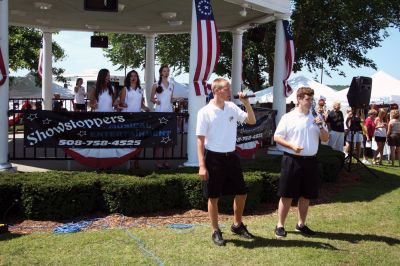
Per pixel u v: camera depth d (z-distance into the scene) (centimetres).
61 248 503
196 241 537
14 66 2630
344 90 2250
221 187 528
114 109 862
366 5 2408
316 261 481
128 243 525
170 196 684
